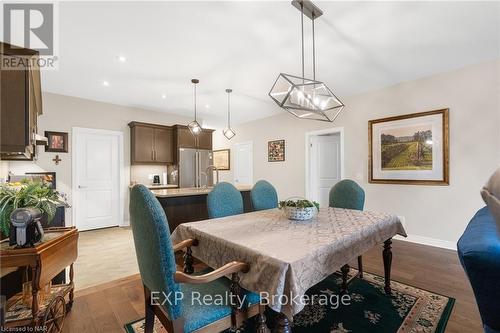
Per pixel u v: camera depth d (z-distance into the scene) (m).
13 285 1.81
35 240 1.46
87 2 1.89
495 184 0.90
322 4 1.91
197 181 5.60
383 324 1.69
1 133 1.47
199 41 2.47
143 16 2.06
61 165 4.31
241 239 1.43
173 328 1.07
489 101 2.88
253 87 3.84
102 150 4.79
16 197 1.50
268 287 1.10
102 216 4.78
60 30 2.26
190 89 3.95
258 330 1.25
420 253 3.03
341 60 2.90
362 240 1.64
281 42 2.49
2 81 1.48
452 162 3.15
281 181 5.45
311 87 1.91
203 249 1.59
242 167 6.53
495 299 0.81
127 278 2.50
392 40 2.45
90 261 3.00
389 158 3.69
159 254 1.05
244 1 1.89
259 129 6.01
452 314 1.79
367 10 1.99
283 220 1.95
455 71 3.12
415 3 1.90
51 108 4.21
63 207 2.08
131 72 3.26
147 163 5.17
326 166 4.91
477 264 0.82
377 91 3.85
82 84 3.74
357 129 4.08
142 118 5.26
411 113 3.49
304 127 5.00
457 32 2.31
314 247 1.27
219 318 1.18
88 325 1.72
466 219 3.05
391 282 2.30
